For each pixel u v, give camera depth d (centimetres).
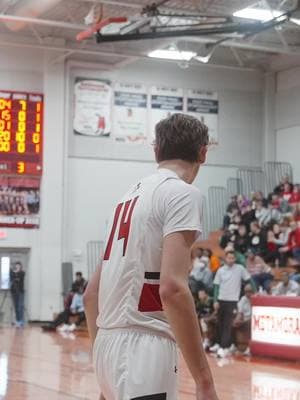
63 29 2100
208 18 1722
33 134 2188
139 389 244
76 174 2255
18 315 2142
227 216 2195
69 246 2233
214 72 2397
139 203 258
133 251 254
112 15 1880
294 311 1291
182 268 242
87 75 2269
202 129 268
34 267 2189
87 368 1112
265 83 2431
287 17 1598
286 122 2370
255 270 1653
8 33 2153
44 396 829
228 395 861
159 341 248
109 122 2291
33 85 2202
